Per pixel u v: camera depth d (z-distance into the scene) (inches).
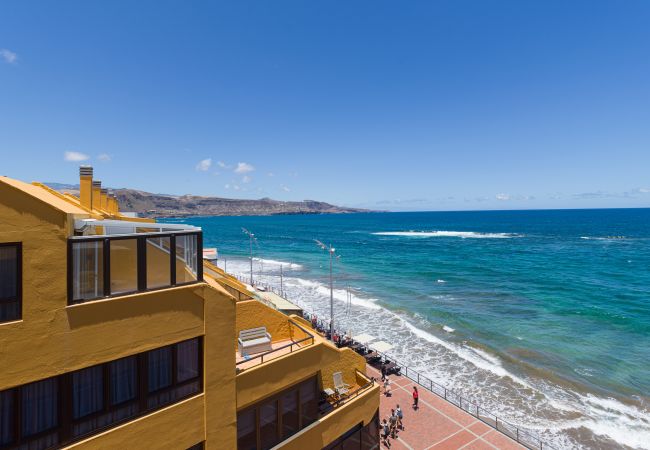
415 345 1365.7
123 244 294.0
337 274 2773.1
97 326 276.4
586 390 1045.2
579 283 2404.0
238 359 480.4
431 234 6505.9
